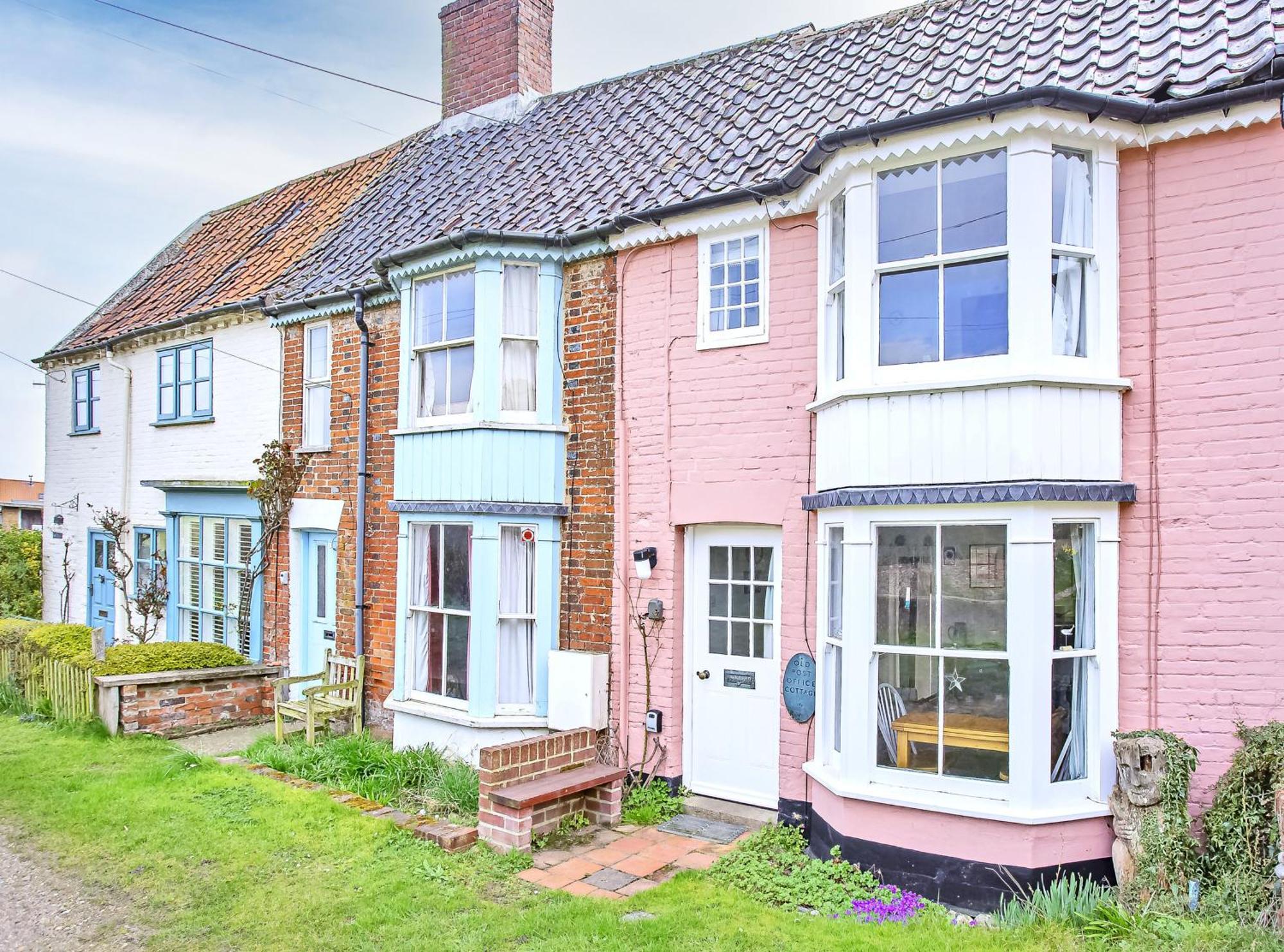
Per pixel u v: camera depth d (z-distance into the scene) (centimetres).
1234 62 570
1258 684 537
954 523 586
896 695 605
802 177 674
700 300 770
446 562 888
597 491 829
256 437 1209
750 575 753
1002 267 588
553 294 856
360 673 984
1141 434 577
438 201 1106
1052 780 561
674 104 988
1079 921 500
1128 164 589
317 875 589
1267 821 497
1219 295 558
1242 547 544
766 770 731
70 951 494
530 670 852
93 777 806
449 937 497
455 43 1313
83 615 1630
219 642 1276
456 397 889
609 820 703
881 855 588
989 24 786
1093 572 575
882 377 624
